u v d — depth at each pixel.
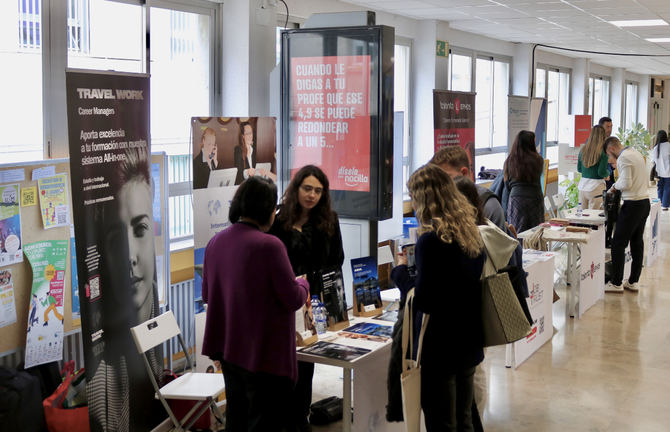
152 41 5.21
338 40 5.12
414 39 9.39
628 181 6.98
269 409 2.96
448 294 2.91
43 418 3.64
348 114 5.15
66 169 3.96
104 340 3.50
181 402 4.00
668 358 5.34
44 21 4.22
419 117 9.51
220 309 3.05
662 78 25.28
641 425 4.16
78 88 3.24
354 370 3.28
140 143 3.80
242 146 4.75
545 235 6.16
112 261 3.56
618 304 6.92
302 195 3.59
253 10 5.75
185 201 5.57
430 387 2.99
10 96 4.07
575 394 4.63
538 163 5.96
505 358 5.33
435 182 2.96
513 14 8.80
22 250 3.71
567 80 16.02
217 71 5.88
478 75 11.35
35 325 3.79
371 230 5.21
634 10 8.49
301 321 3.43
